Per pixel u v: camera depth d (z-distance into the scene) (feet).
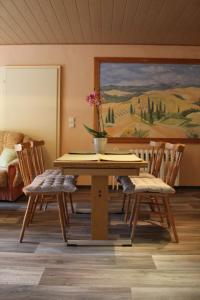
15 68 16.20
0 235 8.78
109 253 7.52
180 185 16.51
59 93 16.20
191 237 8.75
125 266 6.79
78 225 9.87
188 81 16.33
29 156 9.50
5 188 12.80
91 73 16.28
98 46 16.20
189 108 16.39
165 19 12.68
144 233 9.09
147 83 16.33
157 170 10.53
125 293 5.64
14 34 14.58
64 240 8.27
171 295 5.59
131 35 14.74
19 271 6.48
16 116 16.33
